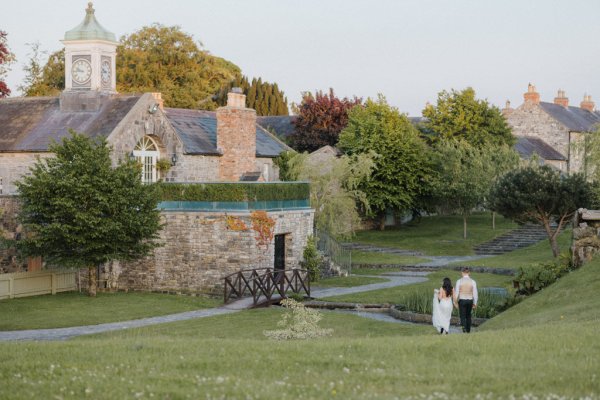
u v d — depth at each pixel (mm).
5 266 36844
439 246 64125
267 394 13047
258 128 58844
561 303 25891
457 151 67938
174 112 52094
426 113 81875
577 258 31188
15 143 43688
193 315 34219
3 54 47062
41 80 86375
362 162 56250
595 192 53125
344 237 58594
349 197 56375
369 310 36781
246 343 18016
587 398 12539
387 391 13461
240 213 39594
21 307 34312
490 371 14633
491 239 66625
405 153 68562
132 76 88062
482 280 46469
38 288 38000
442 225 73688
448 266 53500
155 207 37594
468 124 79562
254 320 32312
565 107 99375
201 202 40500
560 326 19250
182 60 91812
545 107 95000
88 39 45094
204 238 40219
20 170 43594
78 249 36375
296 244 44188
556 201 52688
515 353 16031
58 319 32094
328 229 53969
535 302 27109
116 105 45031
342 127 83438
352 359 15828
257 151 54000
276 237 43750
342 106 84188
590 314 22250
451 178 67375
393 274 50875
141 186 36875
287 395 13047
